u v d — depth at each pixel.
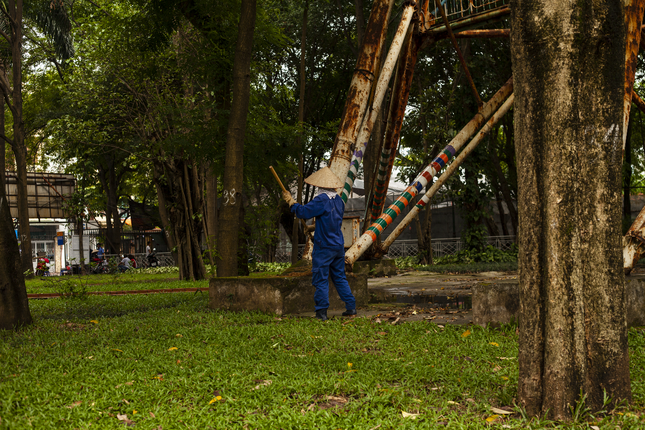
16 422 2.29
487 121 8.48
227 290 6.54
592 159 2.39
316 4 19.64
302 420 2.31
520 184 2.53
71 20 18.91
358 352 3.89
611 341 2.38
